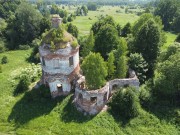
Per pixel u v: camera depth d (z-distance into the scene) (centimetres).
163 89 5231
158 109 5047
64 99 5300
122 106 4781
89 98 4816
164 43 8531
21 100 5441
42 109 5122
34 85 6009
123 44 5634
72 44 5266
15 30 10581
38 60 7988
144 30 6084
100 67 4900
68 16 17088
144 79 5950
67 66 5250
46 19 10900
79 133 4491
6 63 8038
